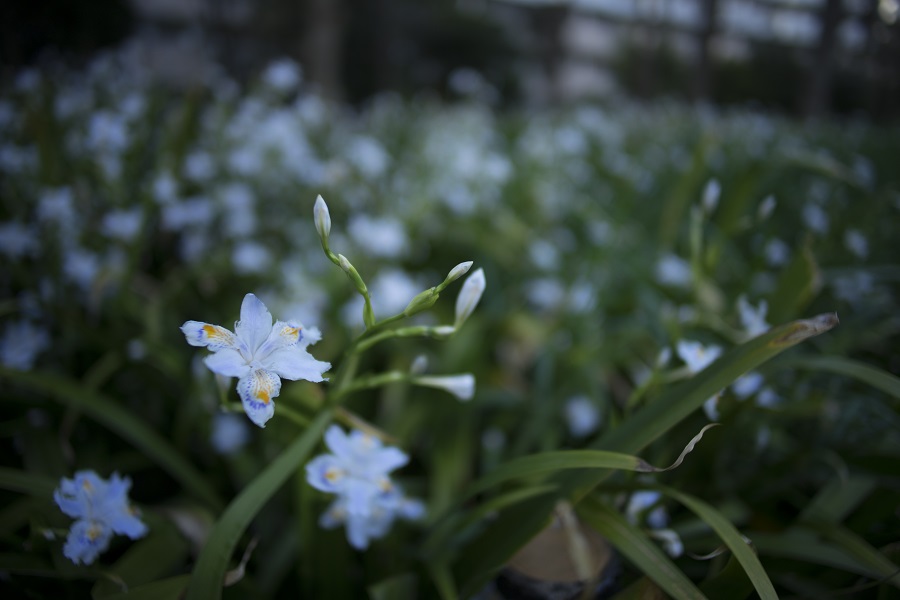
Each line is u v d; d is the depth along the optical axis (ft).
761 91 20.15
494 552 1.09
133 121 2.94
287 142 2.87
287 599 1.45
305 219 2.61
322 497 1.22
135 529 0.99
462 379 1.05
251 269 2.16
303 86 7.30
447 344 2.11
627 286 2.64
